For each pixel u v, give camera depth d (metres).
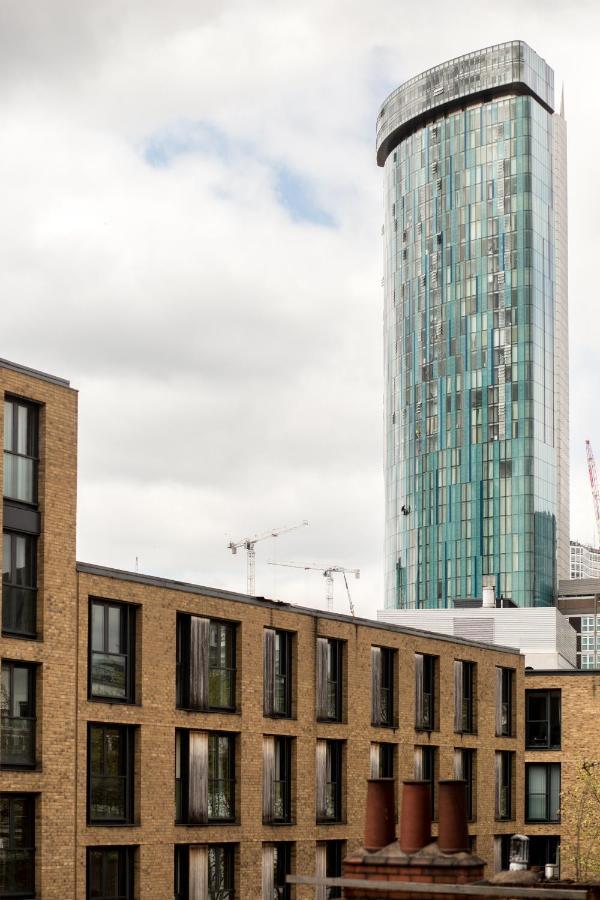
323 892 58.59
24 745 45.12
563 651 135.50
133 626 50.19
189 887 51.69
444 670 68.56
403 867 22.88
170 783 50.56
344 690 61.41
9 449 45.75
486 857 70.69
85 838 46.69
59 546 46.88
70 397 48.03
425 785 23.64
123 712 48.75
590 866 69.94
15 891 44.22
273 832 55.88
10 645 44.47
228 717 54.03
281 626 57.53
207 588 53.41
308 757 58.50
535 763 78.38
